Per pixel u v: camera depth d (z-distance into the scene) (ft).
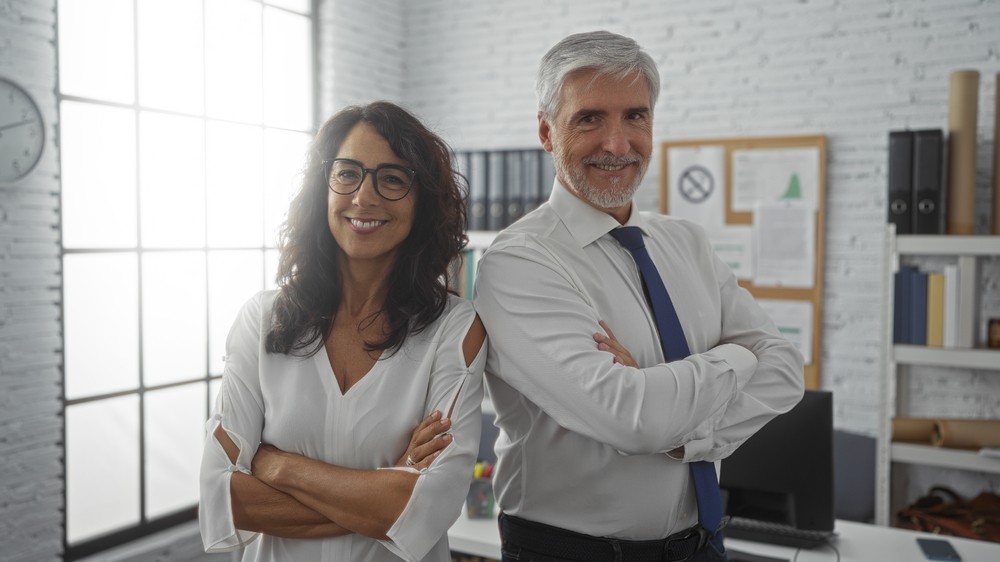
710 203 14.15
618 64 5.15
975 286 11.18
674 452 5.14
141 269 12.04
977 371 12.39
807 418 7.13
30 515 10.37
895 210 11.49
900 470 12.39
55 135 10.52
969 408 12.49
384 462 4.96
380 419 4.96
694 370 4.91
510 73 15.88
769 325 5.85
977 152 12.05
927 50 12.53
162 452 12.44
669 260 5.78
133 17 11.84
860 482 11.91
